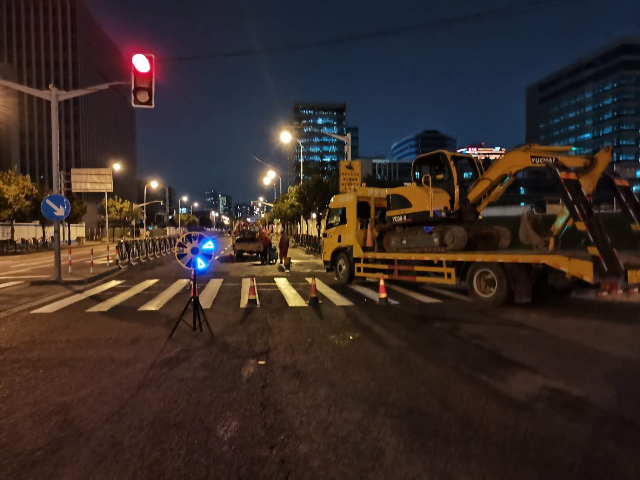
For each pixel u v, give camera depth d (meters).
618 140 89.44
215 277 16.92
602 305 10.16
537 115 113.94
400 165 116.00
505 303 10.05
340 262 14.98
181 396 4.95
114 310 10.16
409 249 12.38
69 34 84.00
